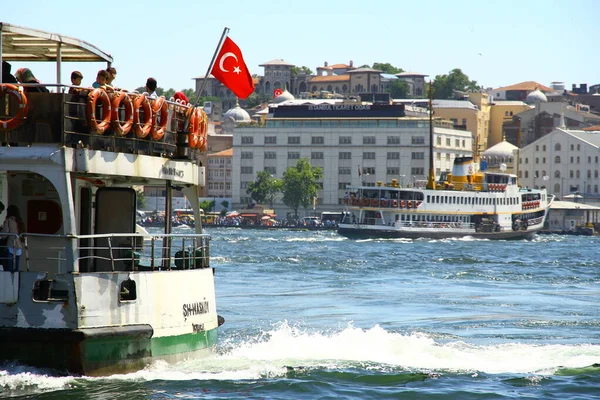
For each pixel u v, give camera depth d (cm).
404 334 7906
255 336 7444
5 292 4731
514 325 8750
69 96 4712
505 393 5331
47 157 4650
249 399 4947
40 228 5297
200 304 5641
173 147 5562
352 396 5159
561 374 5894
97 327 4778
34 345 4734
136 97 5066
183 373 5297
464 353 6606
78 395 4688
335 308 10244
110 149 4934
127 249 5191
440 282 14962
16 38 5081
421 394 5253
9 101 4656
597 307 10750
